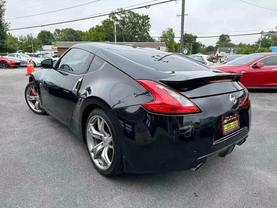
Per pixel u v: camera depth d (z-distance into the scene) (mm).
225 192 2209
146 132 1942
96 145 2494
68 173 2426
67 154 2824
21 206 1929
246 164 2740
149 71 2197
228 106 2229
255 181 2396
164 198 2107
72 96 2787
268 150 3125
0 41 28969
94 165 2500
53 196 2066
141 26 73875
